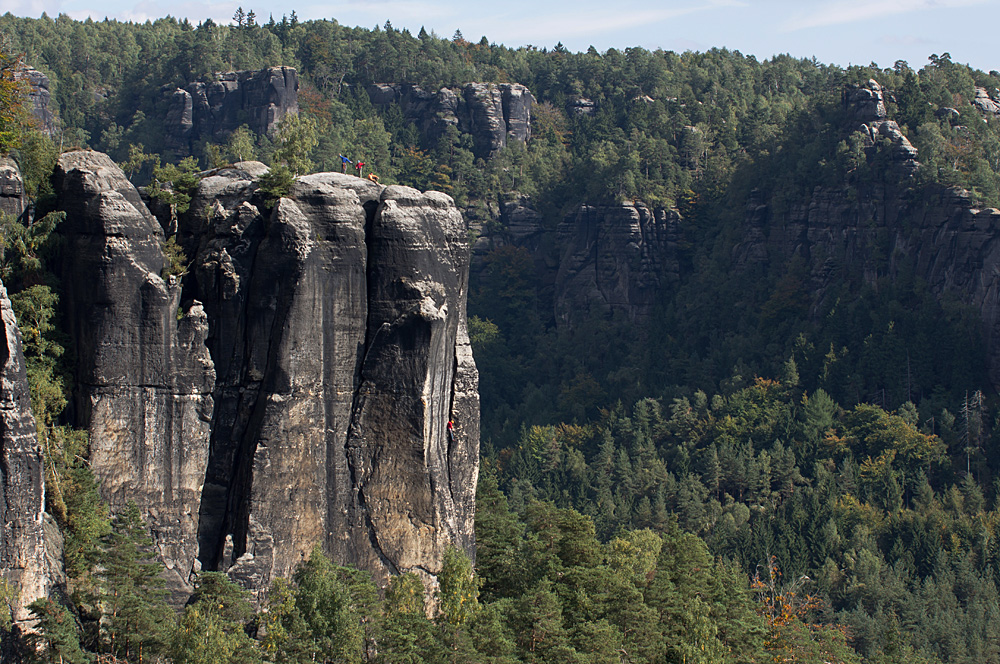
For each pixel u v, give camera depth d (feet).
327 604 235.61
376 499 260.21
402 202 263.70
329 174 267.59
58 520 241.14
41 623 220.64
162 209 263.90
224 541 250.98
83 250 248.32
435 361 262.67
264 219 258.78
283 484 252.83
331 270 256.93
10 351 225.35
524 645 258.98
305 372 254.88
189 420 254.68
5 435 223.30
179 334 254.27
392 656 231.91
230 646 223.71
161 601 234.99
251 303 254.88
